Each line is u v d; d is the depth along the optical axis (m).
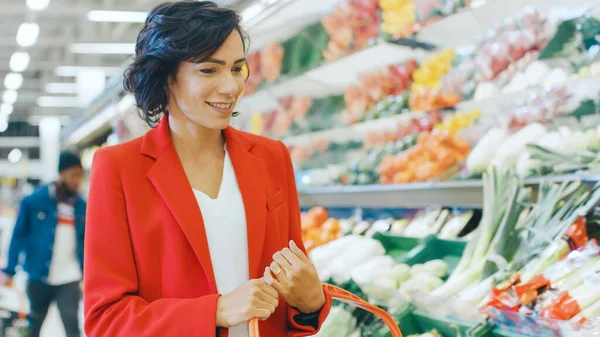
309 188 4.42
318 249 3.49
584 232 2.16
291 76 4.50
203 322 1.17
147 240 1.32
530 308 1.90
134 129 6.70
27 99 28.08
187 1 1.29
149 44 1.30
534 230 2.31
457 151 3.22
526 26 2.92
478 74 3.20
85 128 12.60
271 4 3.64
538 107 2.78
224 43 1.26
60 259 4.31
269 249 1.40
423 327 2.33
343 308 2.68
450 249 2.91
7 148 44.25
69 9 12.11
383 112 3.93
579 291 1.86
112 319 1.25
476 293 2.29
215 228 1.36
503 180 2.57
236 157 1.42
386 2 3.56
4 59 20.34
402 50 3.81
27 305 4.40
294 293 1.27
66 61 19.17
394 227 3.51
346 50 3.91
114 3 11.83
